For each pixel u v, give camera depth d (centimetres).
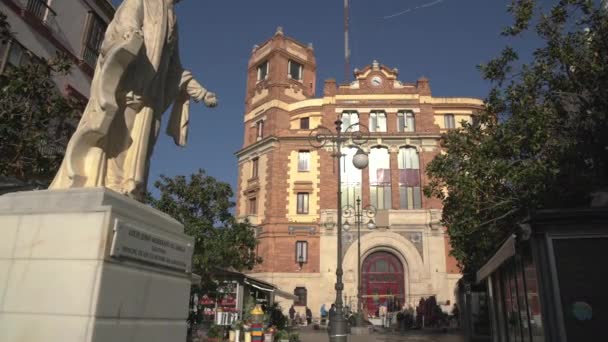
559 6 1073
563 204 1084
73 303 344
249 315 1688
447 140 1312
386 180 3634
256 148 3919
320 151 3703
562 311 675
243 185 3959
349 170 3653
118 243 366
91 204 380
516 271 957
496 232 1321
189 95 571
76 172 421
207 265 1720
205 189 1848
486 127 1240
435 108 3791
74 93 1809
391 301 3412
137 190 471
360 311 2694
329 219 3538
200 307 1805
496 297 1338
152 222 431
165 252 435
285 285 3453
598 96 1018
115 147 462
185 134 563
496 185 1136
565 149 1043
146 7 502
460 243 1580
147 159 497
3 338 346
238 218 3684
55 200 389
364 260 3522
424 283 3381
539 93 1121
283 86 3978
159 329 418
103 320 348
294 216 3603
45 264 360
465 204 1193
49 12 1725
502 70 1170
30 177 1109
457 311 3250
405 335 2425
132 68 469
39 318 345
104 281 351
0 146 956
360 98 3812
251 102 4181
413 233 3484
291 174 3697
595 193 1021
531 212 711
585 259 684
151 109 493
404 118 3784
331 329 1586
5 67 1462
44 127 1035
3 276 363
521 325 921
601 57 1013
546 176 1042
